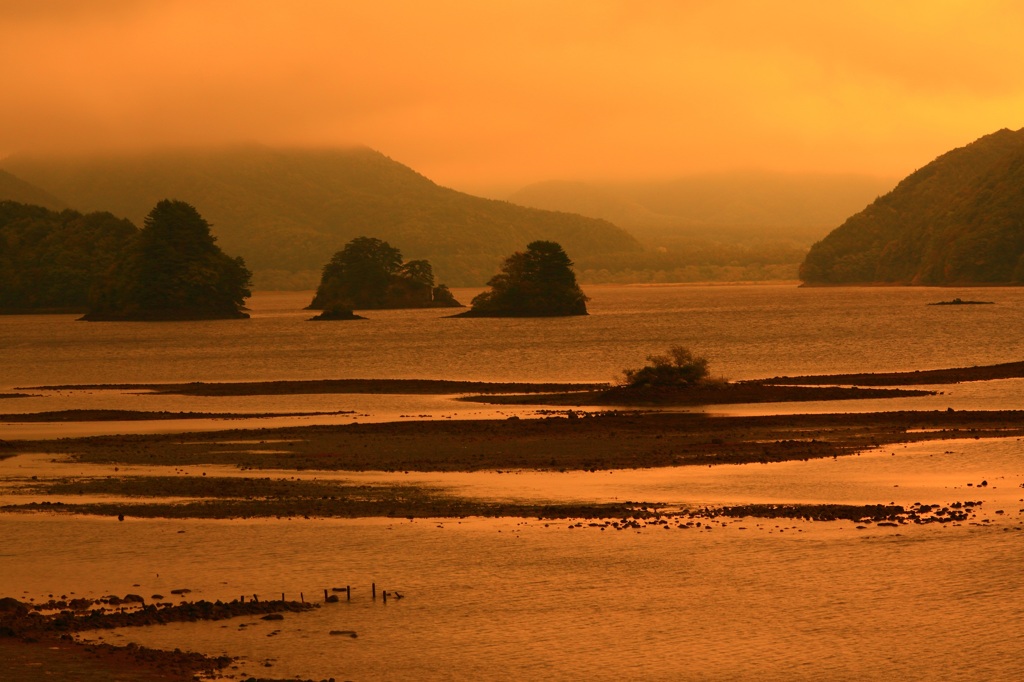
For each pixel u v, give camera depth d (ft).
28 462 649.20
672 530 432.66
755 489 524.52
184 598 351.87
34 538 432.66
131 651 299.79
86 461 649.61
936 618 319.06
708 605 336.49
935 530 420.36
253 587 363.56
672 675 281.95
